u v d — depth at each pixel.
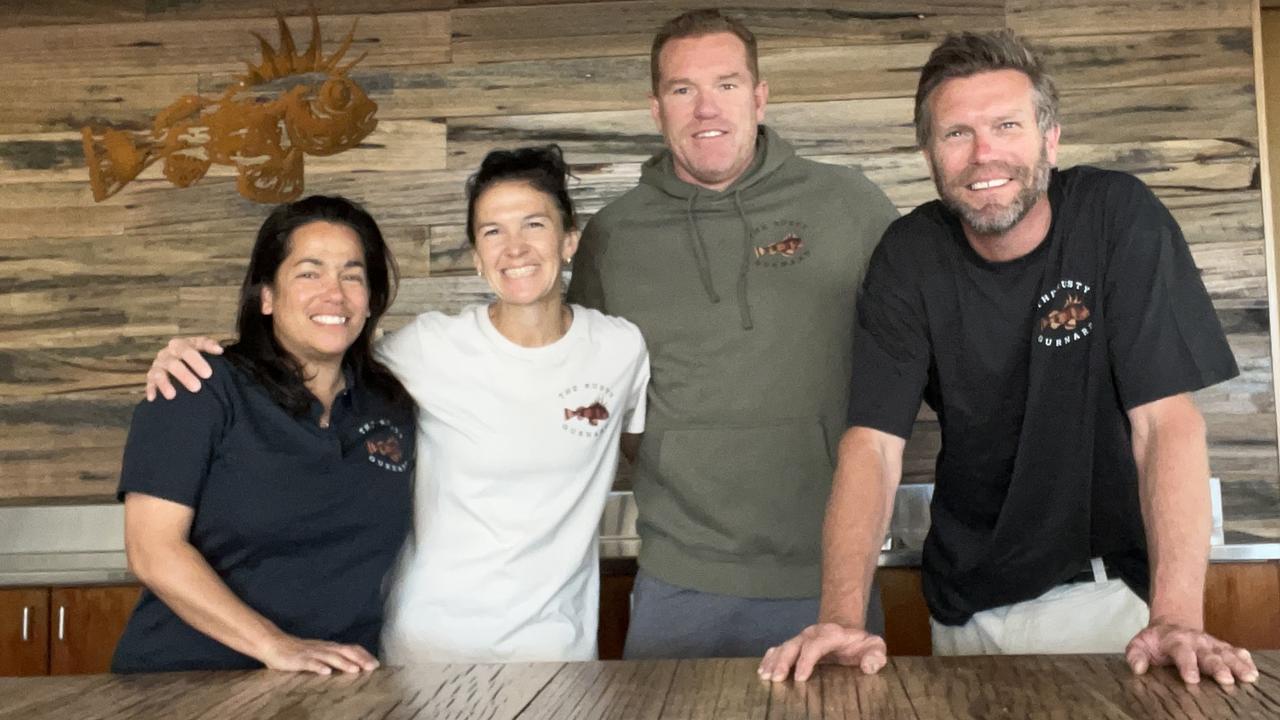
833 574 1.82
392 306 3.37
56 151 3.47
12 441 3.44
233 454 1.98
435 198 3.38
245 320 2.09
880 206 2.50
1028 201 1.87
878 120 3.28
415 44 3.40
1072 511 2.01
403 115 3.40
